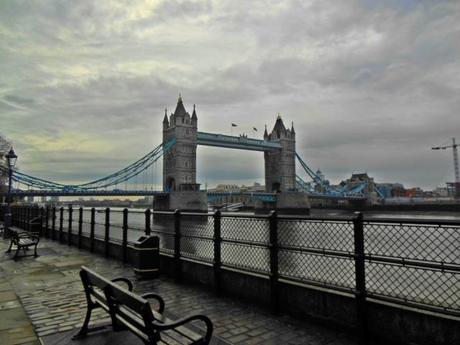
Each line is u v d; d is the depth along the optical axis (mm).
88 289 4586
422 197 169500
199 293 6613
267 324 4945
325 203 142125
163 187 110688
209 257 6895
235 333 4629
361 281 4332
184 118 109500
